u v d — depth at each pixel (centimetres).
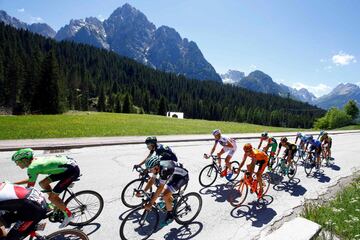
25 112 7662
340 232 638
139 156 1396
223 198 880
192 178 1070
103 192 848
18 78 8569
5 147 1357
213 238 633
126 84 16950
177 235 633
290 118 15300
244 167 1312
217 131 1004
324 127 9606
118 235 607
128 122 3562
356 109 9500
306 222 641
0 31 14838
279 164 1176
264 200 900
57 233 467
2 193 377
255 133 3212
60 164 562
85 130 2298
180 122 4434
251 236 654
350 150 2289
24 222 400
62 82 8456
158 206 649
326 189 1077
